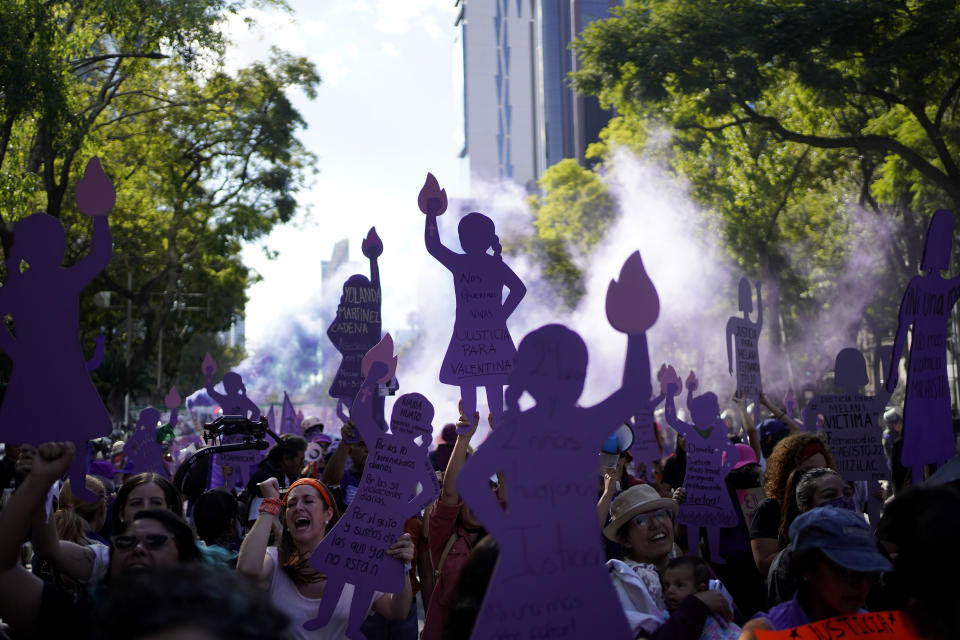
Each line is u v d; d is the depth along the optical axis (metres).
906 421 5.86
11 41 17.95
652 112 30.58
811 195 35.97
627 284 3.12
